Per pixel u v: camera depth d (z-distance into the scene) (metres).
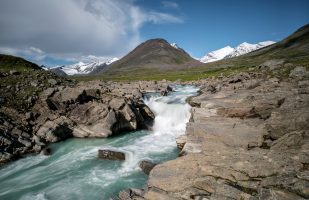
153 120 47.47
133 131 42.94
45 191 23.44
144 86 75.12
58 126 38.81
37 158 32.03
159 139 37.75
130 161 28.98
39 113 42.12
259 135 21.97
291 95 28.36
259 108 28.91
